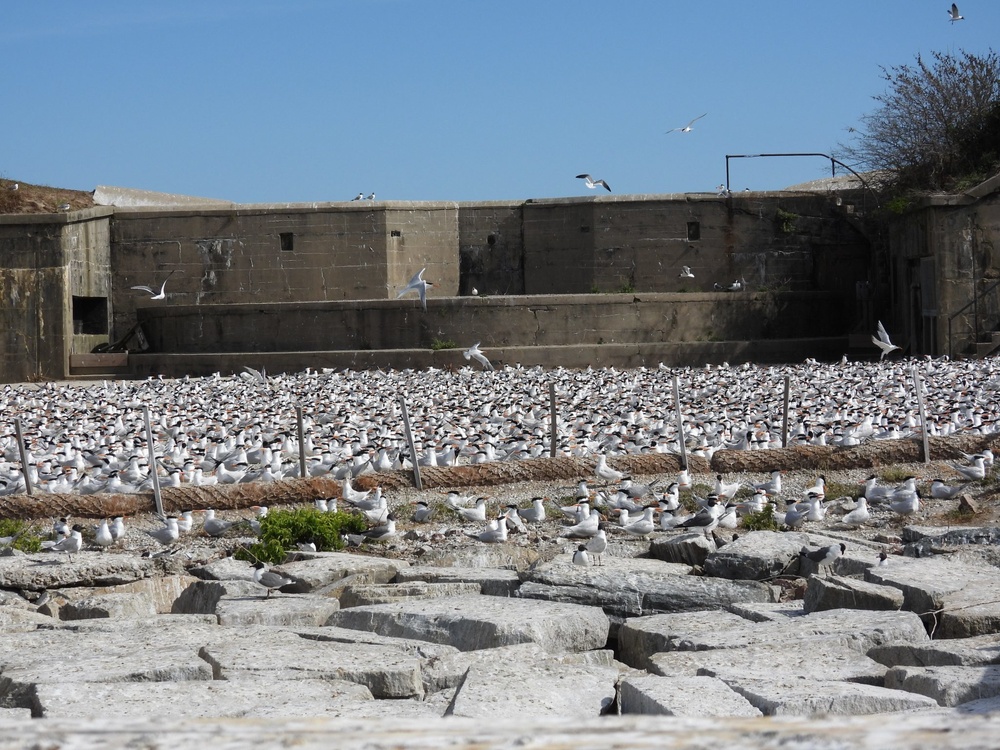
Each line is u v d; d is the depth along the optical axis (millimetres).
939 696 8789
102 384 45344
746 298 51750
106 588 15695
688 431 26562
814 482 21016
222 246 55125
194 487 20297
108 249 55719
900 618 11102
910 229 48531
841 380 37844
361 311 50562
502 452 24094
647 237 54219
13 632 11883
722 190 54125
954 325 45062
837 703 8453
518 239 56062
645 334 50844
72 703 8797
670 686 8828
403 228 54750
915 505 18547
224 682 9508
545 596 13453
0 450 27406
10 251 52781
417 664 10141
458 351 48688
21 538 18172
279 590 14641
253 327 51781
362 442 26297
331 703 8914
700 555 15586
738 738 2775
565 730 2902
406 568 15242
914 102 52094
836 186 60438
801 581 14234
